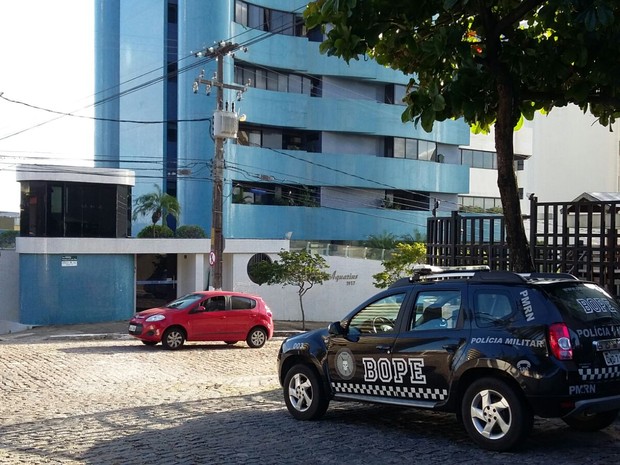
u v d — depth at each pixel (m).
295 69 48.94
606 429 8.85
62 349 21.81
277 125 48.28
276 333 31.69
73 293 33.88
